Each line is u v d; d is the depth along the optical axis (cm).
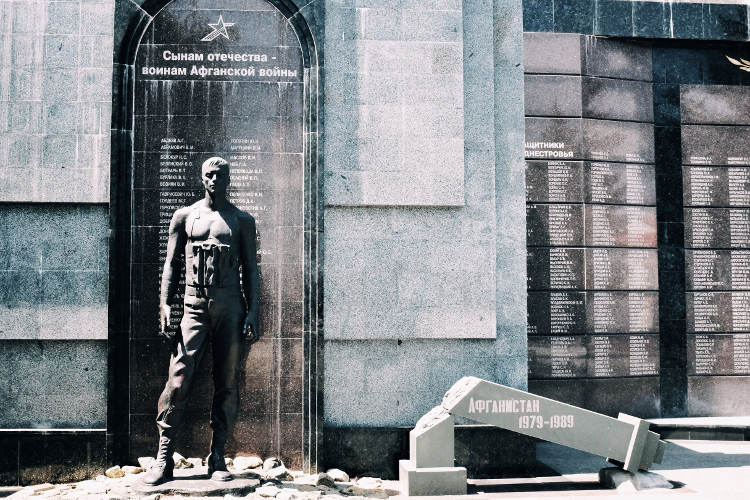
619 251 838
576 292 823
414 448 563
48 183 627
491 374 650
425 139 657
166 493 522
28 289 623
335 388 636
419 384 643
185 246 571
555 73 841
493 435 637
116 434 607
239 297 565
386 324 643
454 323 648
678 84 873
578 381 815
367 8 664
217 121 645
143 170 636
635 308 838
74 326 620
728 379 854
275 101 650
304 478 598
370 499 539
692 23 864
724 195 870
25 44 637
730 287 862
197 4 653
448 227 657
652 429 812
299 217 643
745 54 880
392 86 659
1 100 631
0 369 616
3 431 602
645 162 856
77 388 619
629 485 566
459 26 667
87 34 642
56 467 603
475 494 552
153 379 619
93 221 633
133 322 622
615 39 859
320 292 632
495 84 684
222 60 650
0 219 627
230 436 621
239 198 641
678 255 859
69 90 636
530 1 847
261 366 628
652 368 838
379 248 650
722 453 732
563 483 593
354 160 652
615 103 852
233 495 526
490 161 667
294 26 656
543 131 833
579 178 833
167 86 644
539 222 825
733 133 874
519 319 659
